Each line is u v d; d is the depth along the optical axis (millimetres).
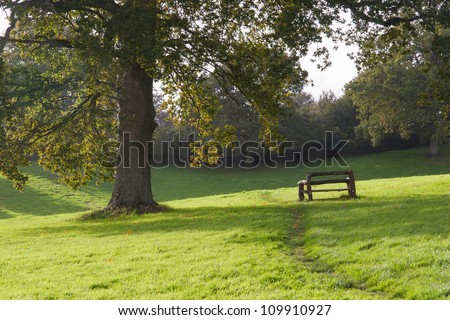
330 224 15094
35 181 59625
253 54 24219
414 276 8734
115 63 19656
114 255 13156
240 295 8789
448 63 22141
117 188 25266
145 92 25219
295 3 20969
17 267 12469
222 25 22625
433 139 69688
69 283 10250
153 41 20312
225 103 60219
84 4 20703
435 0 20531
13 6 19469
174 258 12086
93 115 25219
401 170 64875
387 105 62906
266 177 67312
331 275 9750
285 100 25594
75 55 22859
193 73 23156
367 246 11344
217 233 15750
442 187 23906
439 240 10695
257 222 17359
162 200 56125
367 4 20312
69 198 53031
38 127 24953
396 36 23797
